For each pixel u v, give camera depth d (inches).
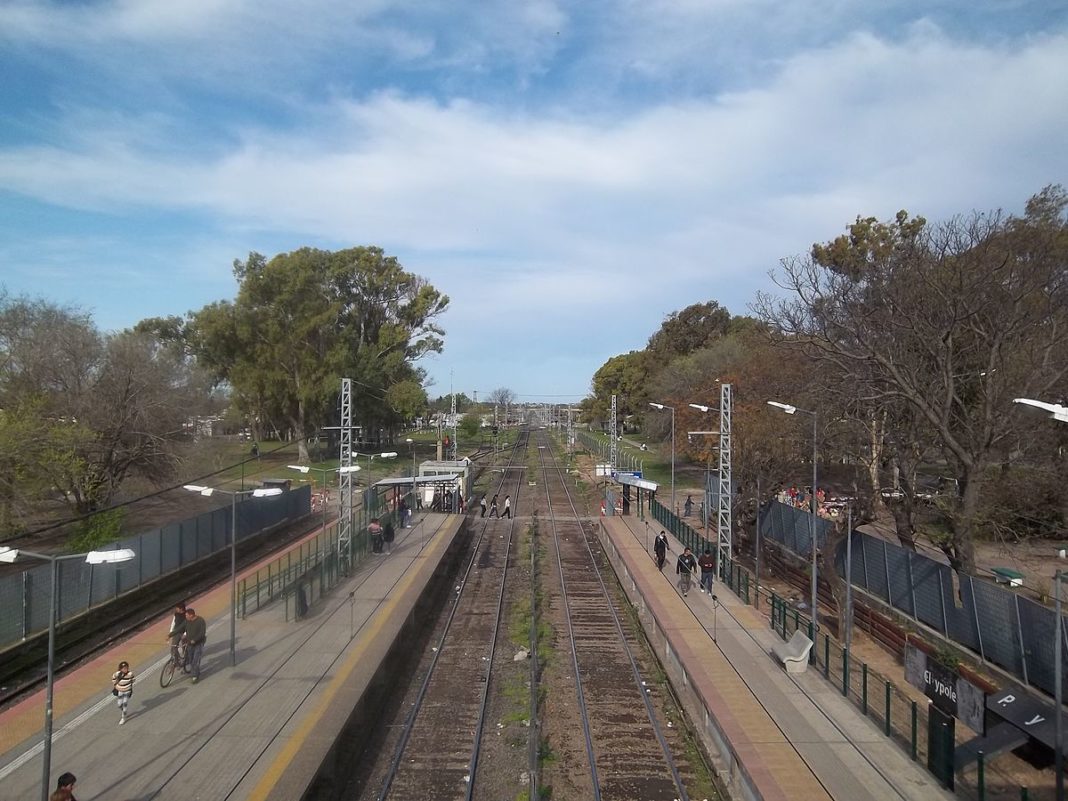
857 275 1333.7
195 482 1625.2
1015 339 981.2
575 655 920.3
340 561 1159.0
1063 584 1088.8
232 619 752.3
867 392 1007.0
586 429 6978.4
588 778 605.3
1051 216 1223.5
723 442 1192.8
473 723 713.6
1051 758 552.4
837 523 1104.2
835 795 504.1
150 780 509.4
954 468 1044.5
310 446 3073.3
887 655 912.3
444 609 1142.3
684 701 745.0
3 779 510.3
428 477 2039.9
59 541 1274.6
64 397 1413.6
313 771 523.2
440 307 3235.7
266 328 2522.1
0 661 778.8
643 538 1571.1
